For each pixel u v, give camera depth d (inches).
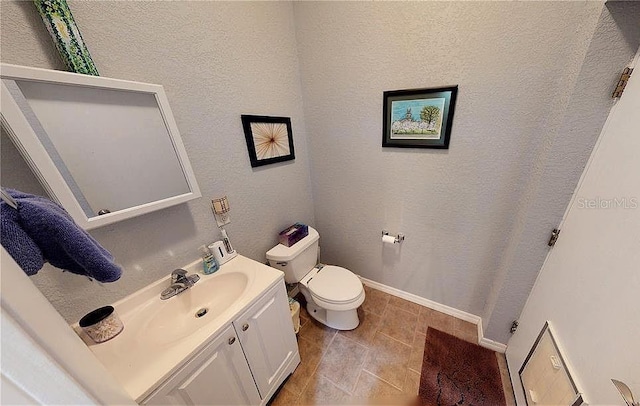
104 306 34.7
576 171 35.7
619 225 26.2
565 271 36.0
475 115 46.3
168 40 37.4
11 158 26.4
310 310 70.7
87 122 30.4
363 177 66.1
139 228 37.8
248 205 56.8
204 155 45.5
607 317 26.0
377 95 55.2
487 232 53.9
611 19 28.1
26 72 24.9
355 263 81.5
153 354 30.0
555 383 34.1
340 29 53.7
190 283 42.3
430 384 50.9
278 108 59.8
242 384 39.4
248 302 37.6
